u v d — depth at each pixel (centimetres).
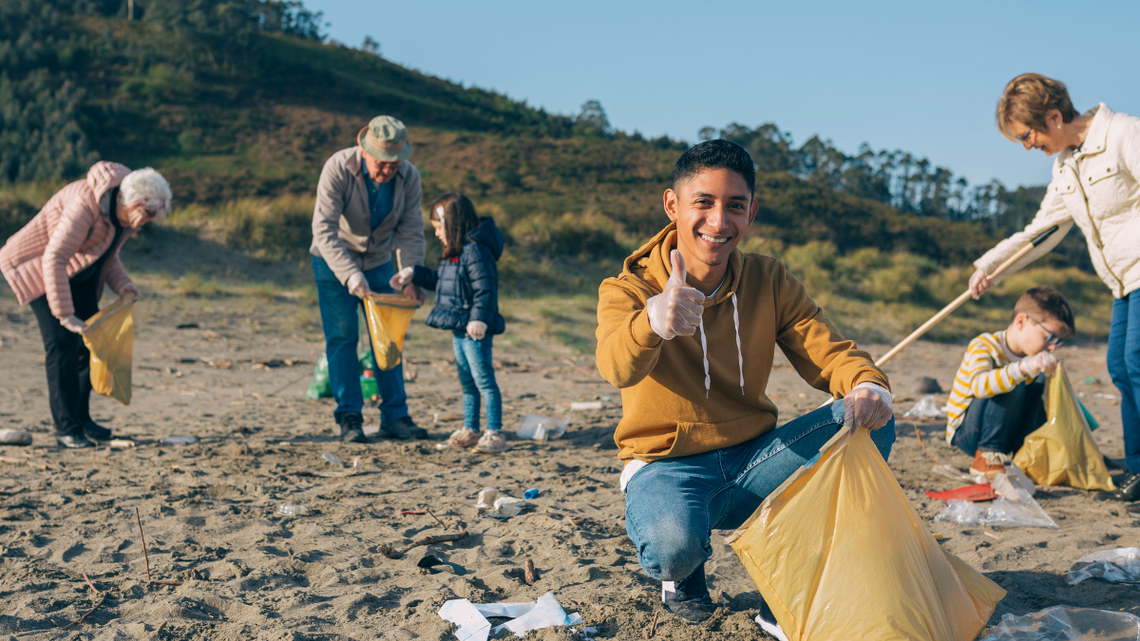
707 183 194
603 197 5050
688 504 198
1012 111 350
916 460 438
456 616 219
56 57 6456
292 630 214
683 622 219
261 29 8944
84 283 467
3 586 246
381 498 355
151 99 6059
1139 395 345
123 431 514
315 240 492
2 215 1331
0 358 802
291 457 438
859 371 201
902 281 1852
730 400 215
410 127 6525
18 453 438
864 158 11081
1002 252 381
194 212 1523
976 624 190
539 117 8944
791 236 4772
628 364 185
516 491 371
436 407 647
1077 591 241
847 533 182
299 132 5997
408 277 491
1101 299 2059
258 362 869
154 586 250
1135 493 355
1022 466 381
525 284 1509
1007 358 396
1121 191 334
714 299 206
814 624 177
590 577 255
